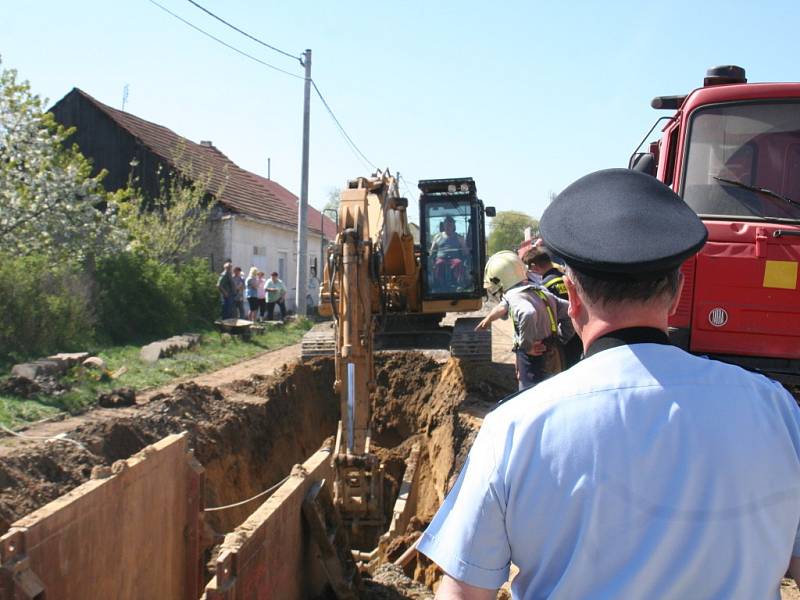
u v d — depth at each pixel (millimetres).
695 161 5863
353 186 9742
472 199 12758
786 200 5648
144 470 4438
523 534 1638
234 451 9930
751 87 5766
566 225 1773
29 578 3195
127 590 4223
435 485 10078
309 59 22516
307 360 14016
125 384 11680
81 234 16719
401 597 5684
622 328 1745
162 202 23859
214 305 21453
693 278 5633
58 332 13258
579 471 1598
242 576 3725
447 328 13844
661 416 1626
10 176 16062
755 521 1587
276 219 30531
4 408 9094
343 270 8078
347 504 7953
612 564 1570
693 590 1562
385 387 13188
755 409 1662
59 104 27094
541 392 1705
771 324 5504
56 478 6977
